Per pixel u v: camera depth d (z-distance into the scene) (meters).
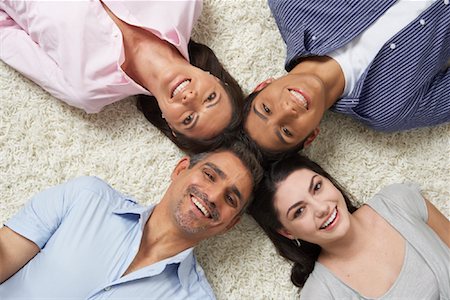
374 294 1.47
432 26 1.48
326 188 1.46
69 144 1.59
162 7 1.52
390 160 1.66
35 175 1.57
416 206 1.55
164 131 1.59
